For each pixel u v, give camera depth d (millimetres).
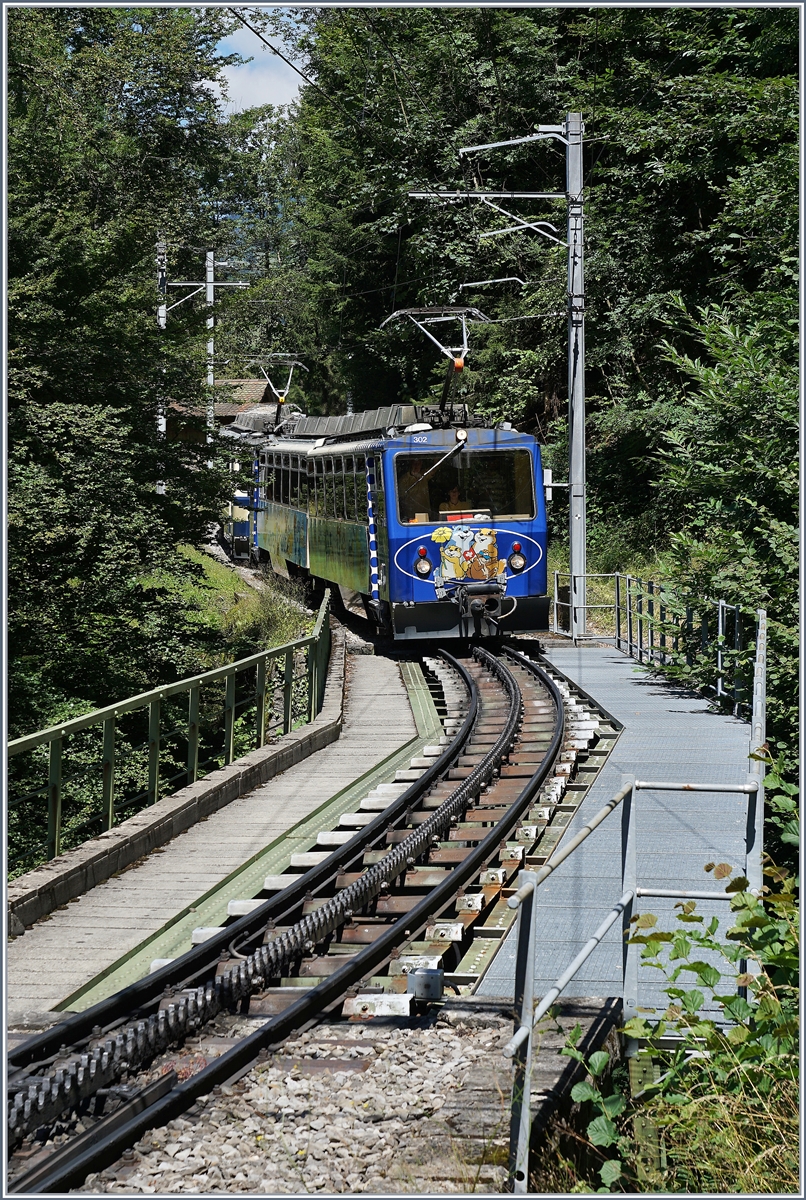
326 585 31703
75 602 18672
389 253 47969
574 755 13523
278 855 11695
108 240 22547
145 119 48688
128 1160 5695
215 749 22781
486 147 25312
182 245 43594
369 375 52000
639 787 7008
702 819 11188
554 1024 6648
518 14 41062
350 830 12461
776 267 19062
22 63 27812
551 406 40344
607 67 37312
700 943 6668
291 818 12953
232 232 59000
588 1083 5938
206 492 23094
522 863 10195
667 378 34719
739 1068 6168
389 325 45938
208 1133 5934
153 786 12867
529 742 15188
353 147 46156
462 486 22844
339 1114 5984
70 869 10211
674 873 9438
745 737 15086
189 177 52688
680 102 31016
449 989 7543
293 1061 6691
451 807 11656
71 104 29656
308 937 8594
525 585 23016
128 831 11477
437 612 22719
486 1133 5555
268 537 39062
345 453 26234
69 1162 5562
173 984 8039
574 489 25750
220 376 24531
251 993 7941
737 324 19141
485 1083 6039
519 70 40188
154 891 10445
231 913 9781
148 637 20391
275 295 60250
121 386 21859
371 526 23406
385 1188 5137
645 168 33844
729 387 17469
